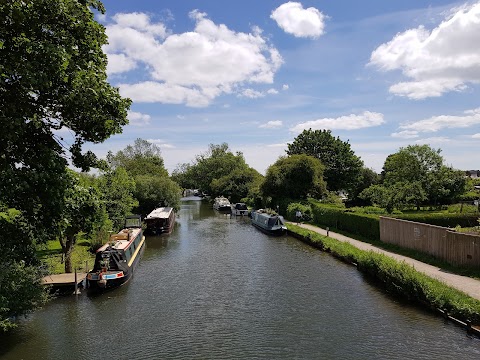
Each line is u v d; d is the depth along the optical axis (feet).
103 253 76.95
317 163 200.13
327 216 144.87
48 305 65.21
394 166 182.60
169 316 60.03
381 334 51.03
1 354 47.93
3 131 28.99
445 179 166.50
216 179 320.70
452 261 72.59
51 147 35.04
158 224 145.07
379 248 97.25
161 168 287.89
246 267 90.02
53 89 33.14
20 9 30.76
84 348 49.52
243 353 47.55
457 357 44.11
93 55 35.83
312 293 69.05
